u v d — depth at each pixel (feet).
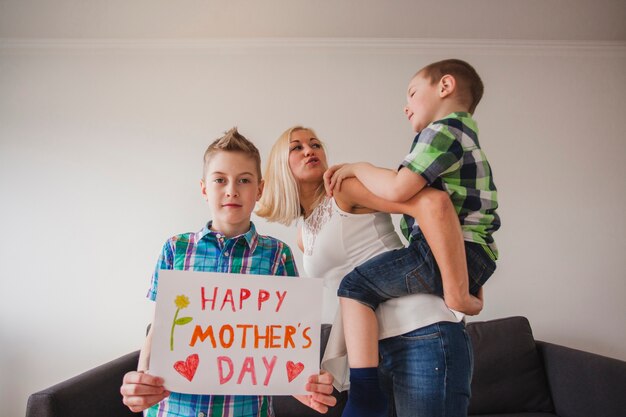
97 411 4.51
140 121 7.52
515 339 6.04
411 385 2.65
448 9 6.95
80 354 6.82
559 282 7.11
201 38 7.68
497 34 7.63
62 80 7.63
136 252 7.10
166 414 2.80
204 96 7.60
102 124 7.50
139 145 7.44
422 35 7.64
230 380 2.64
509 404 5.74
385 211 2.93
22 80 7.62
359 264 3.14
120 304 6.95
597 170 7.50
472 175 2.92
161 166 7.37
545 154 7.54
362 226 3.15
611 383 5.01
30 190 7.28
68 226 7.18
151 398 2.53
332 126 7.50
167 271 2.74
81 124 7.50
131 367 5.35
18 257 7.07
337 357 3.14
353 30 7.48
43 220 7.19
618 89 7.78
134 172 7.35
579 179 7.47
